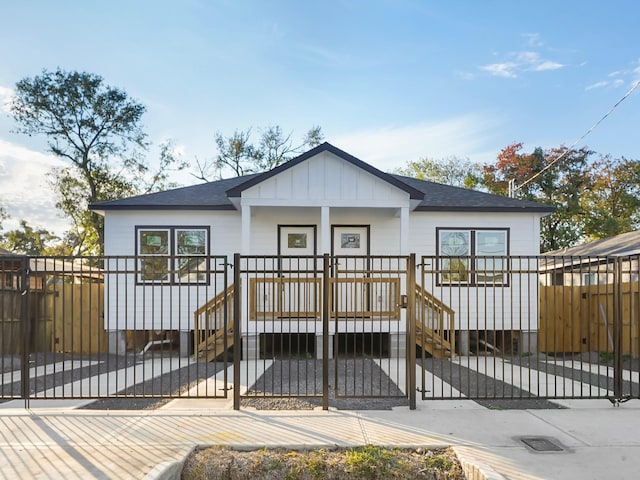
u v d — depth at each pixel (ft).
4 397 19.06
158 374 28.07
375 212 37.37
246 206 33.76
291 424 16.37
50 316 37.17
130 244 36.96
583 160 91.61
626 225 87.71
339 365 30.50
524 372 28.73
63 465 12.66
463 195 41.75
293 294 37.42
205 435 15.14
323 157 34.27
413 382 18.56
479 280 37.73
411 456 13.51
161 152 92.02
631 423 16.72
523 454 13.53
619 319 19.61
